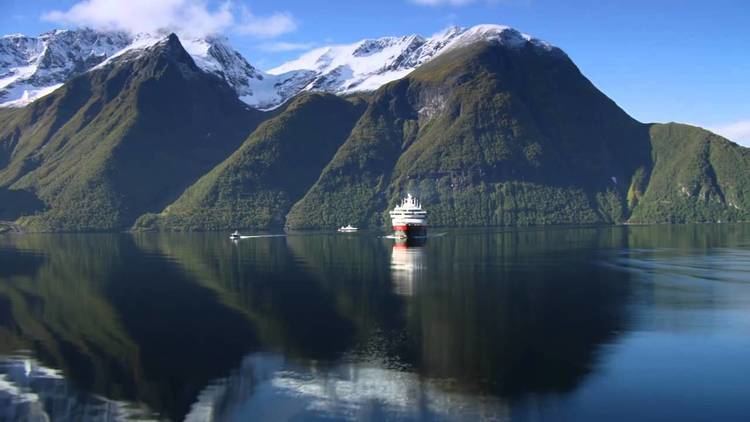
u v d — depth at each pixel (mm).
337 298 121062
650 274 150375
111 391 74375
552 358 82750
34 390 74938
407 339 91812
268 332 96375
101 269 169625
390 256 197375
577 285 134250
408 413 67375
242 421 66938
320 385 75000
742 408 67562
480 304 114438
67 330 98688
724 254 198375
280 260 189000
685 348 86438
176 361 83625
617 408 68062
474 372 78375
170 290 131750
